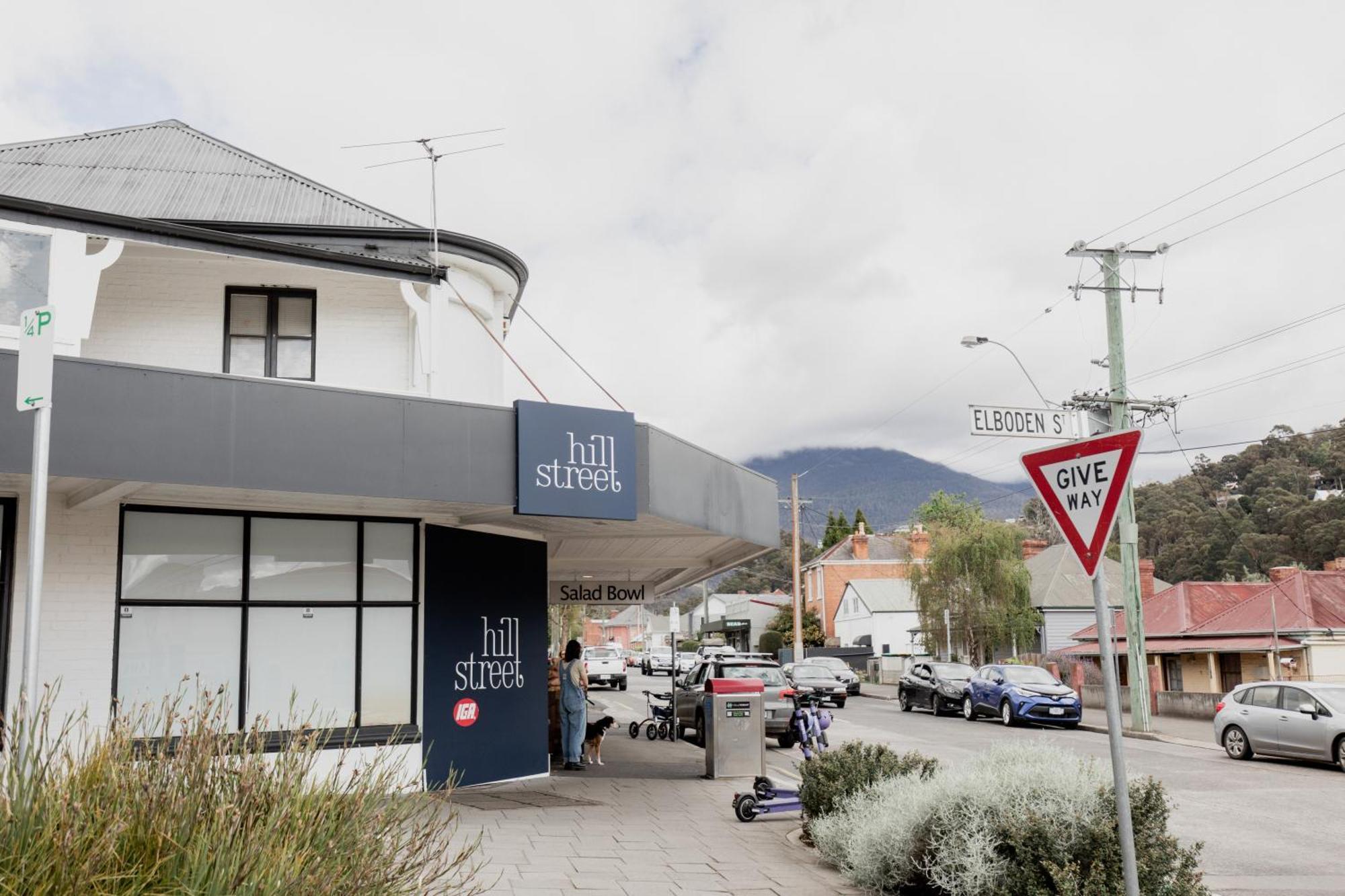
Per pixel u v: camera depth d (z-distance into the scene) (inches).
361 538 508.4
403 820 214.5
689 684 934.4
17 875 152.9
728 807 506.9
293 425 398.6
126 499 449.1
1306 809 550.9
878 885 328.2
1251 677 1254.9
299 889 170.6
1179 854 286.2
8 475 365.4
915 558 2218.3
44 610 428.1
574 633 2669.8
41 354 222.1
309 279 570.6
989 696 1151.6
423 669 519.5
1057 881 265.6
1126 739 986.1
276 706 475.2
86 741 197.6
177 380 378.3
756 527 639.8
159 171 609.6
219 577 470.0
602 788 559.5
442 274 559.2
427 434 428.1
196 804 178.5
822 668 1401.3
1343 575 1315.2
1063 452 252.8
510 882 329.1
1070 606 1889.8
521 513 446.3
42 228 461.1
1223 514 2664.9
